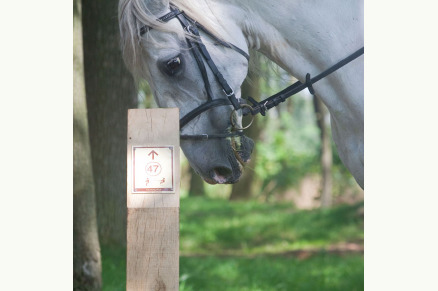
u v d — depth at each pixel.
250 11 4.81
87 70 10.07
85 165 6.86
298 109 30.06
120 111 10.07
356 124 4.95
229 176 4.68
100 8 9.93
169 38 4.54
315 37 4.81
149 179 3.91
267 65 5.27
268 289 9.04
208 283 9.19
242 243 14.54
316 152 25.91
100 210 10.05
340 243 13.95
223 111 4.60
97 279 6.89
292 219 16.86
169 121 3.92
